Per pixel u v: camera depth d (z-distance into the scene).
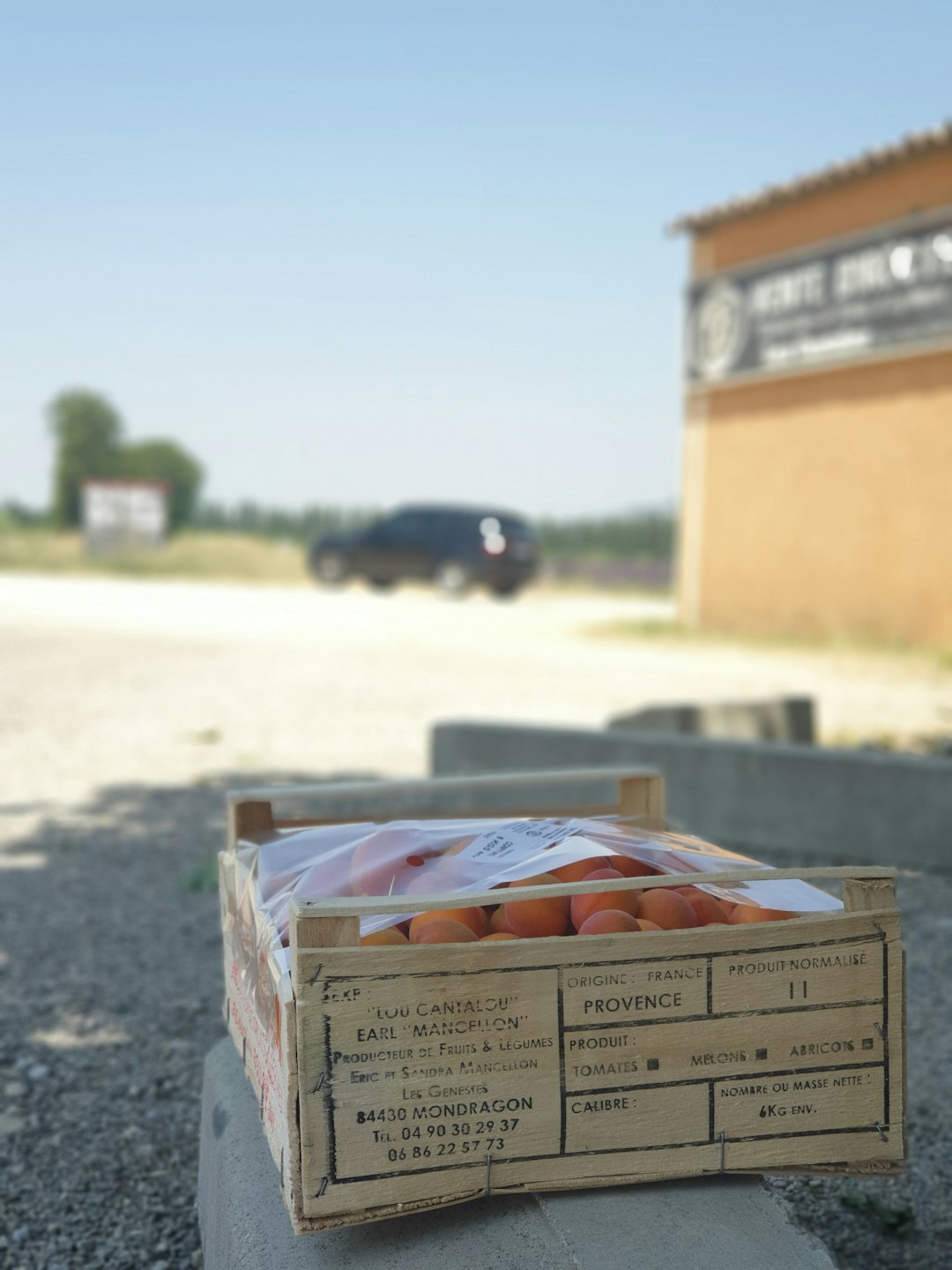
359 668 12.51
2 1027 3.79
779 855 6.05
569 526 42.78
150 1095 3.35
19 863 5.68
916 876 5.66
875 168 14.73
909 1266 2.52
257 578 33.47
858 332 15.09
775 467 16.42
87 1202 2.82
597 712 9.95
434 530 24.58
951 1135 3.13
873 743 8.20
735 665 13.16
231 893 2.31
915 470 14.57
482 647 14.59
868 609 15.19
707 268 17.33
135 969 4.29
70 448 45.69
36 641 14.52
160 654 13.54
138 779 7.54
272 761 8.07
